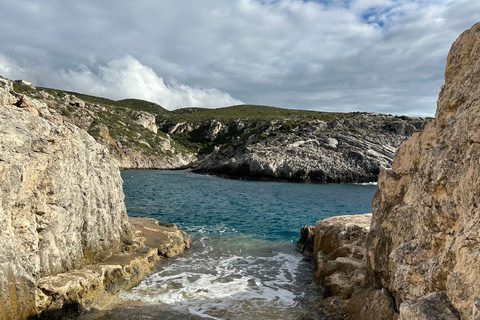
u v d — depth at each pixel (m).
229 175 76.56
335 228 14.71
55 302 9.27
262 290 12.41
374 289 8.08
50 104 13.30
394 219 7.51
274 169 70.06
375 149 74.12
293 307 10.97
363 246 12.82
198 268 14.75
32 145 9.45
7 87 10.55
